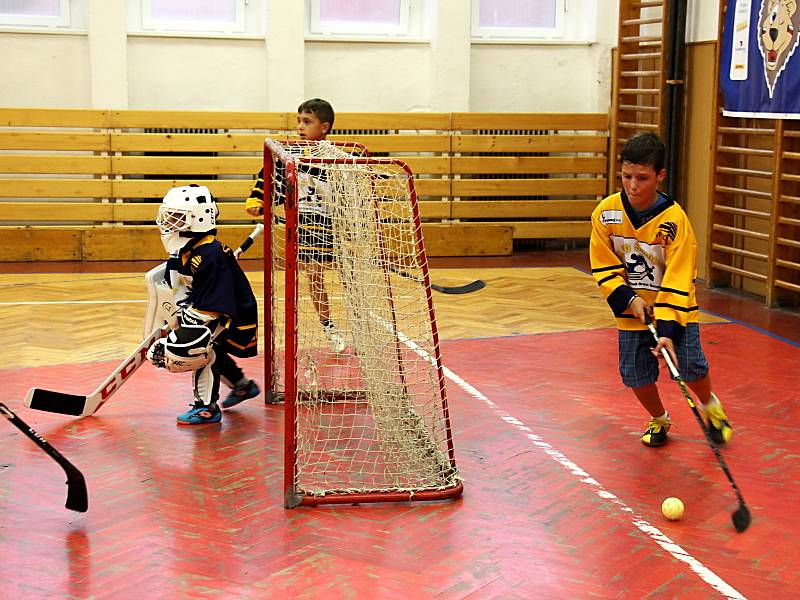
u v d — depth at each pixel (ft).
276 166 16.53
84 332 22.52
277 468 14.21
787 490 13.44
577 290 28.43
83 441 15.28
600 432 15.84
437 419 15.62
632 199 13.76
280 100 34.27
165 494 13.23
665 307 13.71
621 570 11.05
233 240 33.14
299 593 10.48
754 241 28.14
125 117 32.50
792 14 24.61
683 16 30.86
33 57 33.14
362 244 14.64
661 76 31.27
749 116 26.81
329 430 15.75
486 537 11.91
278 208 20.01
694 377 14.38
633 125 33.81
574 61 36.65
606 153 35.86
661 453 14.89
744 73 26.91
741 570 11.07
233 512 12.66
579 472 14.08
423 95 35.99
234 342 15.99
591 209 35.73
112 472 14.01
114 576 10.85
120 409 16.87
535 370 19.58
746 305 26.63
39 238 32.37
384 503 12.96
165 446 15.08
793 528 12.21
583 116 35.35
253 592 10.50
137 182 32.91
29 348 20.95
